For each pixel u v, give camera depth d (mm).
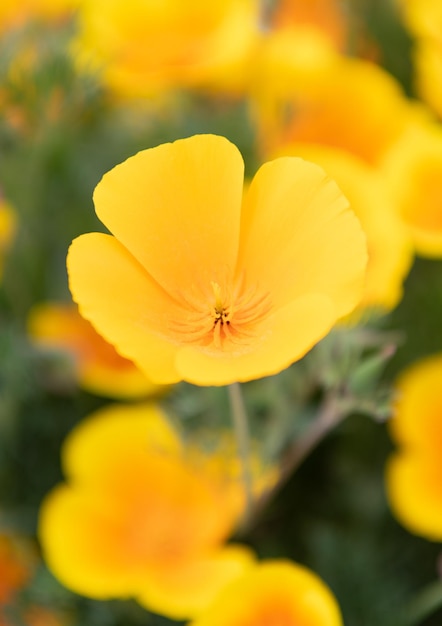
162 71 471
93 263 325
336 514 440
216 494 415
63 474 447
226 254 334
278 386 405
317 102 470
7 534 438
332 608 364
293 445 427
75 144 481
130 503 418
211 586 390
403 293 462
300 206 329
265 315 328
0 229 450
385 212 410
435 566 430
